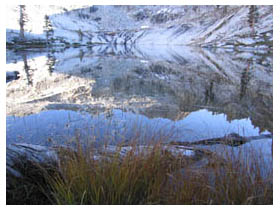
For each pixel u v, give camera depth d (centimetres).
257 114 506
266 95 709
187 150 297
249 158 267
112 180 203
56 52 3027
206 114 504
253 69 1329
